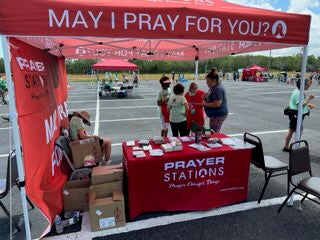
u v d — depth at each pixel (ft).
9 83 7.52
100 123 29.53
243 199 11.69
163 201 10.67
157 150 10.82
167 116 19.45
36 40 10.55
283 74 117.50
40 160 9.68
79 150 12.69
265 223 10.14
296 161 10.14
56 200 10.30
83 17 7.49
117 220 9.84
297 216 10.61
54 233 9.59
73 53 17.88
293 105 17.62
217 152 10.68
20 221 10.53
